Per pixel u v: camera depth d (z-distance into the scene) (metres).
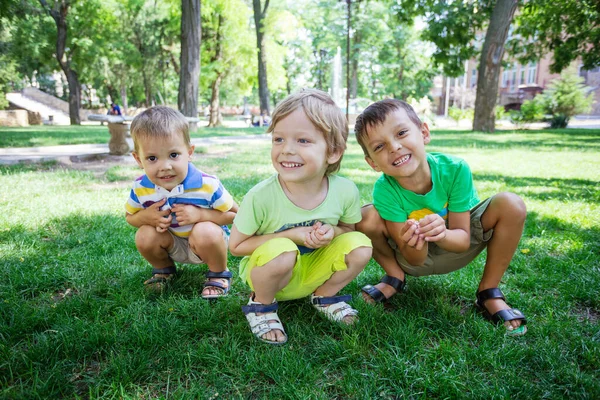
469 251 2.13
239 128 23.05
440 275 2.55
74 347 1.68
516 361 1.61
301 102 1.73
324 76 42.94
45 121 38.56
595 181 5.49
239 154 9.21
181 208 2.14
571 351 1.68
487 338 1.77
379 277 2.51
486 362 1.61
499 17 15.86
